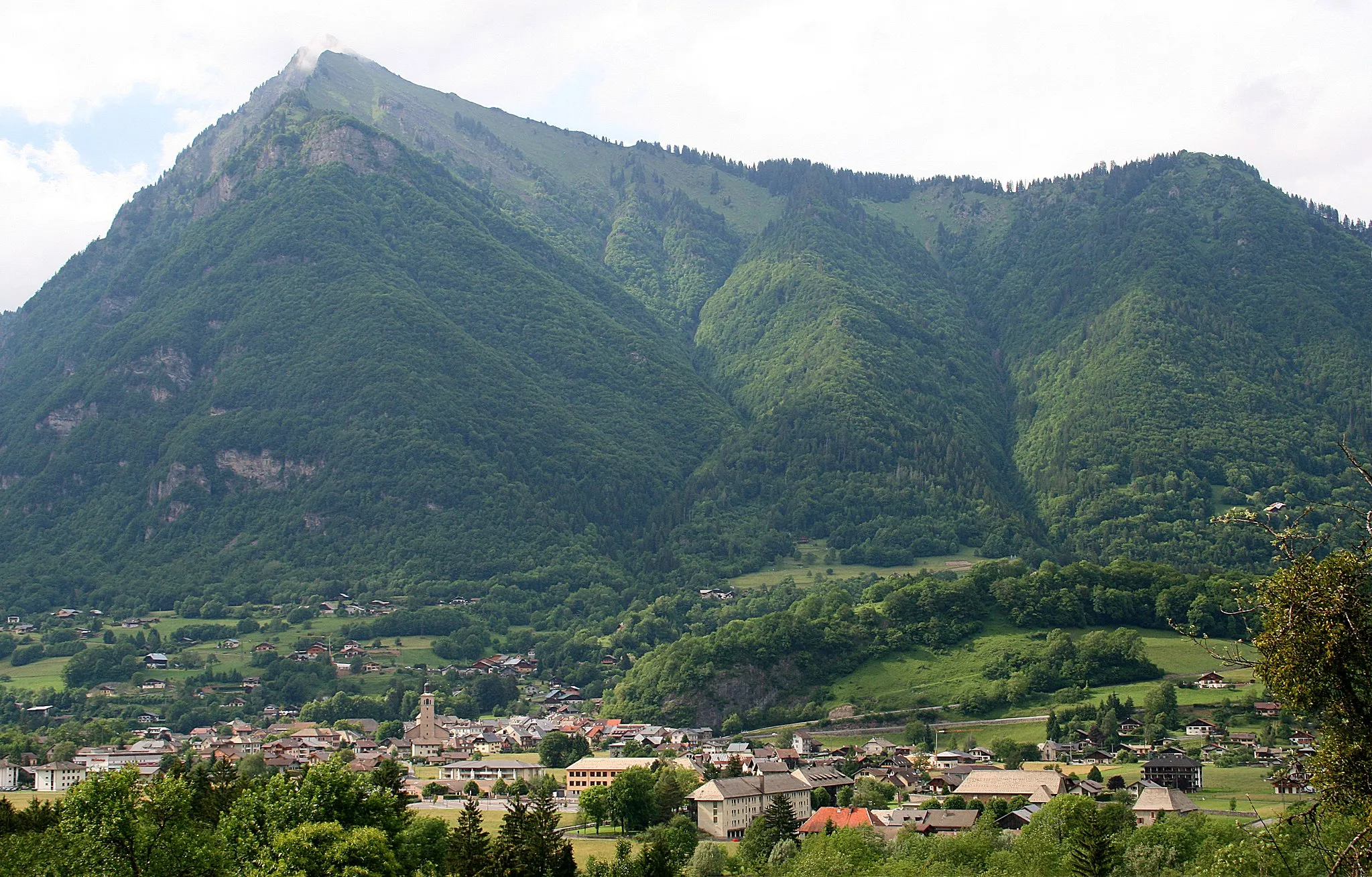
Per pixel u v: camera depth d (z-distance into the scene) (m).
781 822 189.88
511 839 138.38
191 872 122.56
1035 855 157.88
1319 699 57.94
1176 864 147.62
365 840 125.56
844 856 164.88
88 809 119.38
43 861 123.75
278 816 135.62
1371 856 55.81
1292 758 60.69
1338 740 57.41
